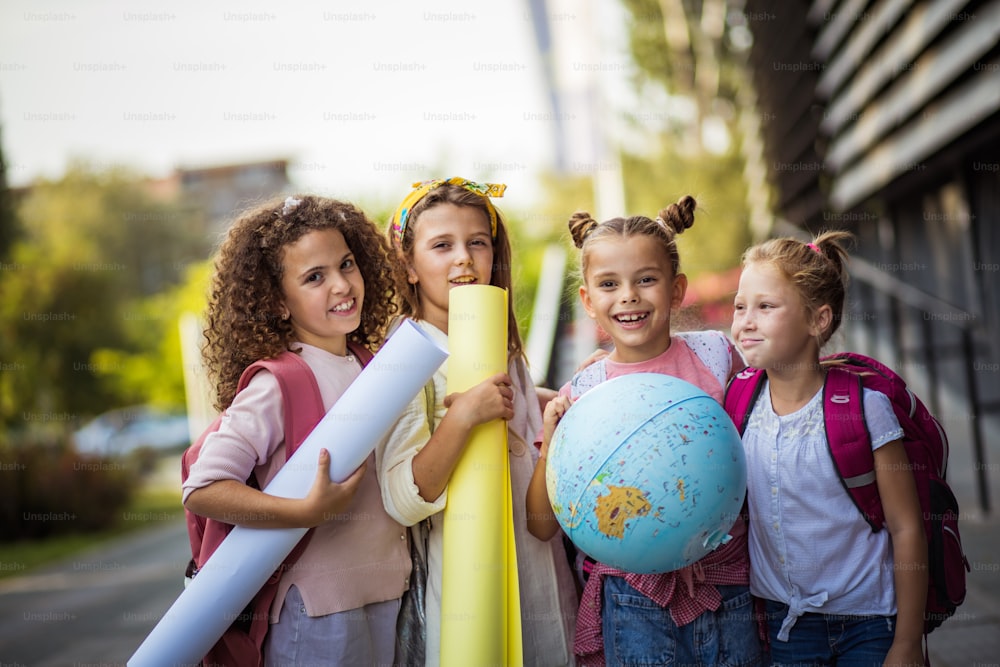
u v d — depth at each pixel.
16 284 14.66
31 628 6.15
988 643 3.03
